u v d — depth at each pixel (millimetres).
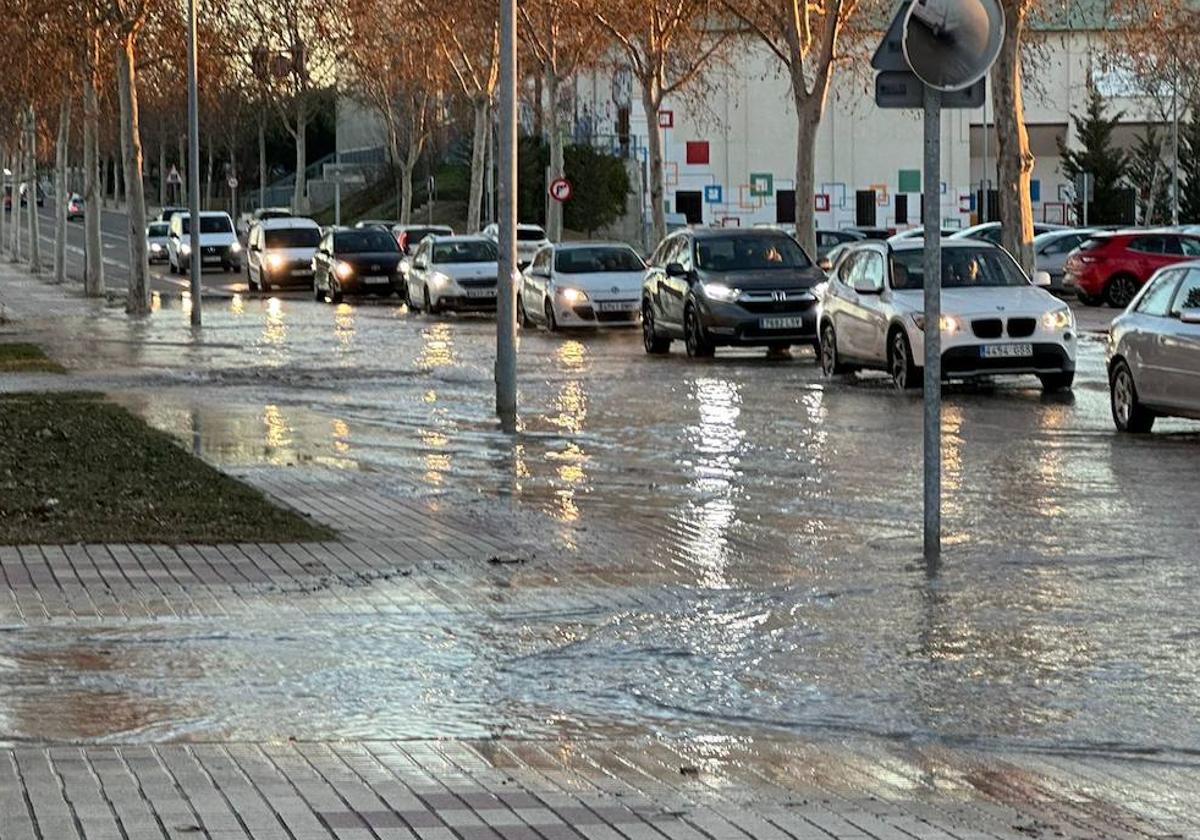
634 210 97250
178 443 22328
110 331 47000
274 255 70312
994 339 28594
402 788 7895
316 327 48438
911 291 29953
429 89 89750
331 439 23062
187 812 7402
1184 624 11805
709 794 7895
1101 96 84875
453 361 36531
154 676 10320
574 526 15891
